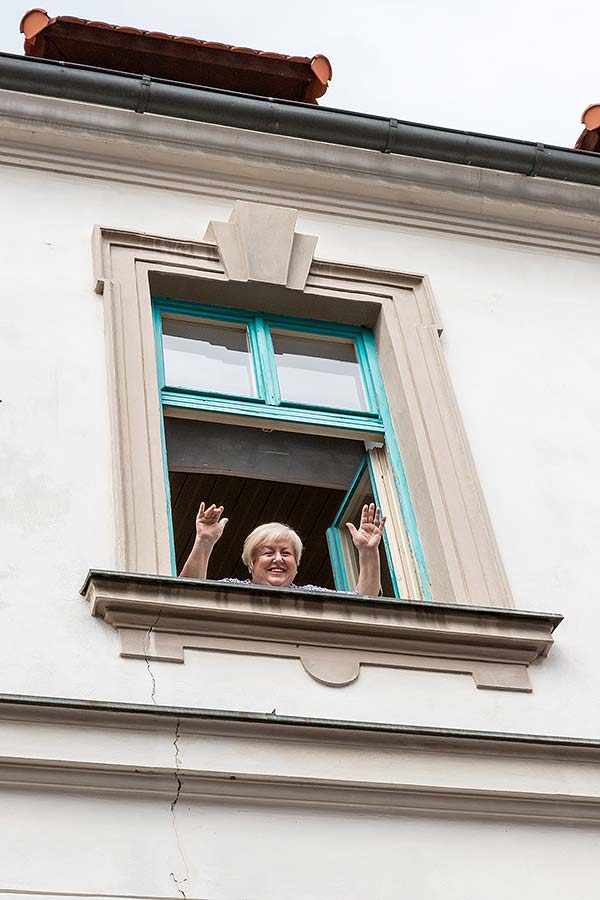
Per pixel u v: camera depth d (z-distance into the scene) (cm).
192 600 909
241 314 1167
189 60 1283
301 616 923
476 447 1108
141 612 898
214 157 1230
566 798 885
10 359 1030
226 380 1134
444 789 865
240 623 915
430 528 1056
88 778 812
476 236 1284
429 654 948
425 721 916
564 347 1210
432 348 1158
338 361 1180
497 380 1163
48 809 796
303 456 1138
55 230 1137
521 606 1012
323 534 1263
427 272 1234
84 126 1202
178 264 1142
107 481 983
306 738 862
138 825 803
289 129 1244
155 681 880
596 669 984
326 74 1312
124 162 1212
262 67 1302
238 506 1272
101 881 775
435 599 1029
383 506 1103
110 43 1262
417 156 1278
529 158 1295
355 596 935
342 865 820
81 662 877
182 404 1091
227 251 1160
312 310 1177
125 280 1110
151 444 1016
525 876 848
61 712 827
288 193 1251
